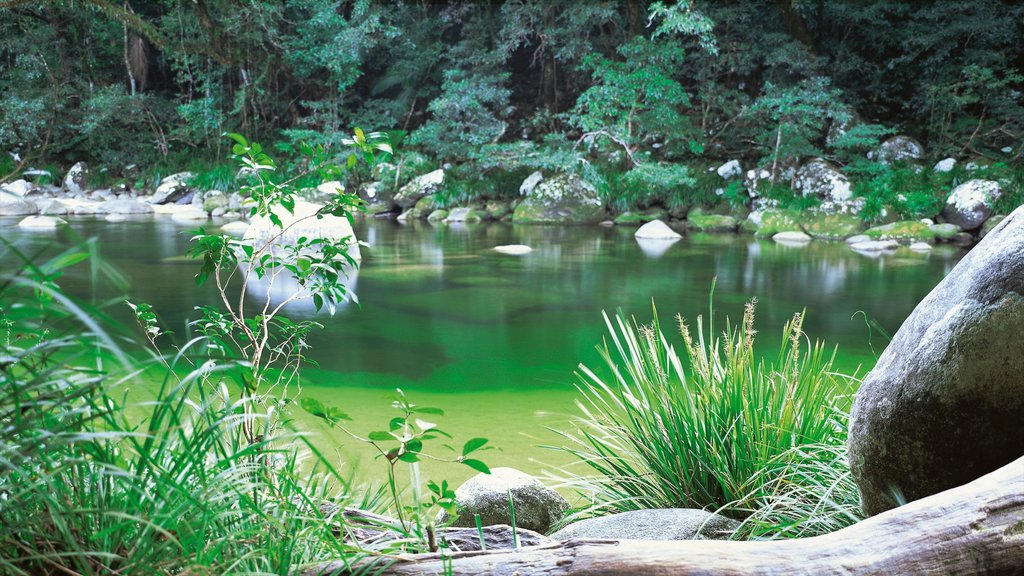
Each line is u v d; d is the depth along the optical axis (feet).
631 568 5.07
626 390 11.34
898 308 33.22
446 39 91.97
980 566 4.92
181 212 74.02
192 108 84.43
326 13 80.48
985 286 6.84
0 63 87.30
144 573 4.75
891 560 4.98
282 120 92.12
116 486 5.24
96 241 4.05
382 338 26.91
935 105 71.41
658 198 70.03
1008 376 6.61
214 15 81.00
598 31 85.97
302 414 15.34
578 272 42.83
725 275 42.14
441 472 13.60
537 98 89.45
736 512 9.82
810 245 56.18
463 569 5.34
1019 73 73.61
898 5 73.87
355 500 9.25
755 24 77.05
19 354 4.29
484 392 20.17
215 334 8.04
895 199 60.29
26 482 4.60
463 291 36.76
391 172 77.20
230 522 5.54
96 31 88.69
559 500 10.82
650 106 70.08
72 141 87.35
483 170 76.18
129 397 8.32
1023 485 5.11
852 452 7.79
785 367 10.97
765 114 69.67
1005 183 58.49
